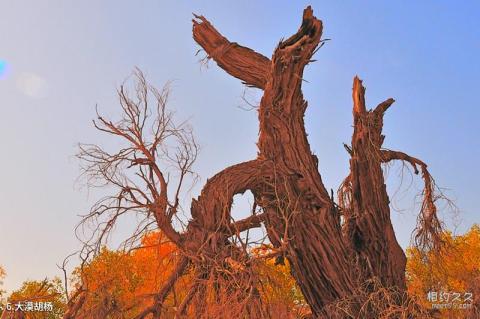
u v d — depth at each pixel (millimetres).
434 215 25422
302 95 24406
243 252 18953
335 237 23281
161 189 19406
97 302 18547
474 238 38344
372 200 24844
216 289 18750
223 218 20672
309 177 23484
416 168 25859
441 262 24891
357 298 21844
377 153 24766
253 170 22797
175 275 19656
